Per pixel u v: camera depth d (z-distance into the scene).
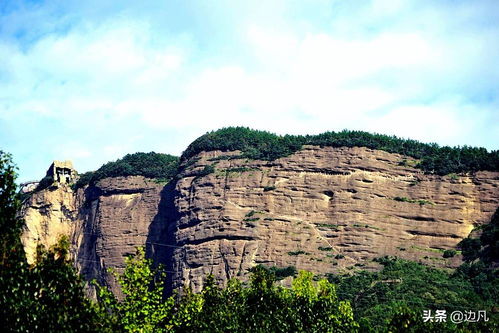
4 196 57.66
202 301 91.56
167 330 79.50
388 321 102.31
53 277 58.03
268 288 101.81
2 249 55.84
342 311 109.75
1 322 53.62
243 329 88.88
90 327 59.22
